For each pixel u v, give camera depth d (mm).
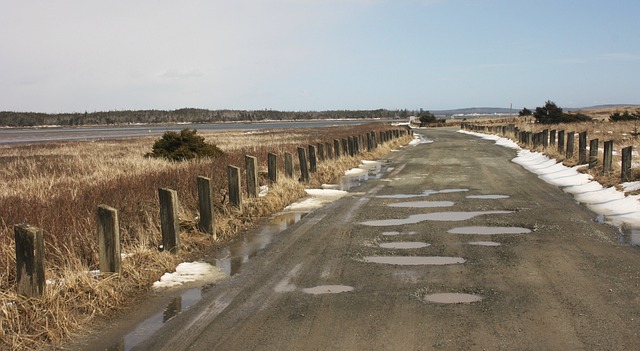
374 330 5375
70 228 8445
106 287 6469
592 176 16172
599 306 5871
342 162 22078
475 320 5555
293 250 8867
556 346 4867
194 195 11836
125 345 5258
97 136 78500
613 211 11531
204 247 9281
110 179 13820
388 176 19312
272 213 12422
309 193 15250
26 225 5922
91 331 5656
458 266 7602
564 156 21922
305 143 28141
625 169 14000
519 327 5340
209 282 7258
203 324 5711
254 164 12828
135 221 9578
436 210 12109
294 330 5445
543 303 6016
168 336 5426
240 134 60500
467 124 75938
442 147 35406
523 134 33219
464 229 10055
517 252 8281
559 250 8359
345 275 7328
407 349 4906
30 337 5383
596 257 7902
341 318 5730
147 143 42625
